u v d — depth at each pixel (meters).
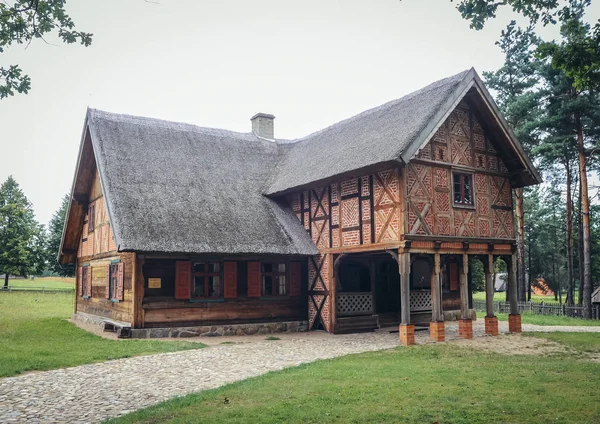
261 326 18.70
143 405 8.05
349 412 7.23
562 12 9.79
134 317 16.72
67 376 10.28
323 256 19.08
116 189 17.73
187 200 18.88
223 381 9.78
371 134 18.06
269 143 25.36
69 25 8.38
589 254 26.55
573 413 7.12
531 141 29.48
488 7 9.34
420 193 15.96
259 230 18.94
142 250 15.89
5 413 7.58
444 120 15.80
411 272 22.14
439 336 15.80
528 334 17.33
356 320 19.23
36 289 47.62
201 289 18.41
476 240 17.19
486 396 8.14
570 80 26.17
